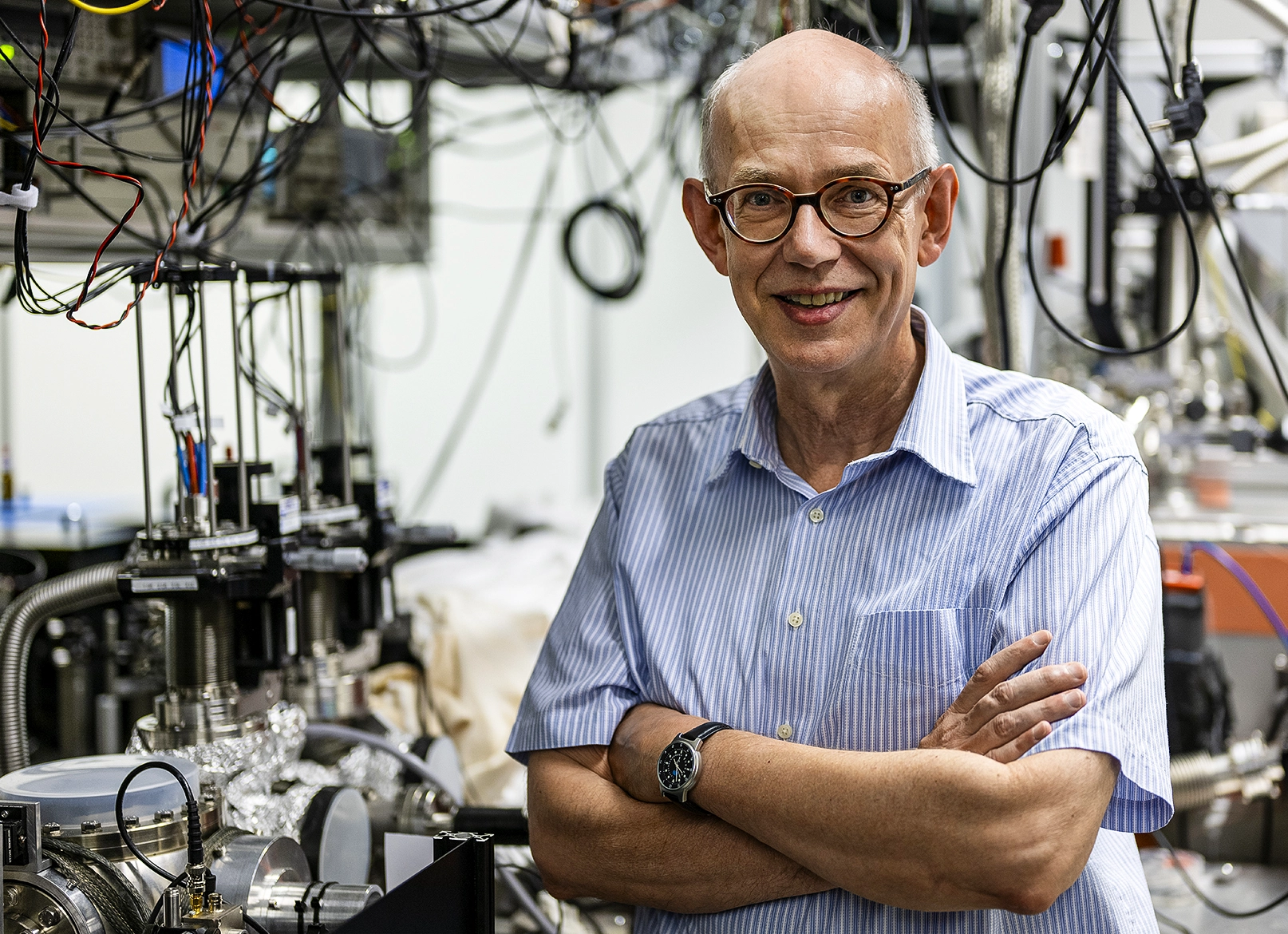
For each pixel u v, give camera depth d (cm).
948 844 100
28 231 154
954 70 243
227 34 189
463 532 470
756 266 117
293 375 167
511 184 502
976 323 401
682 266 531
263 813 139
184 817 117
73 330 337
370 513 179
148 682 204
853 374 124
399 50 218
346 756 164
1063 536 114
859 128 113
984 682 110
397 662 211
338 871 142
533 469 528
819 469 130
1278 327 290
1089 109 227
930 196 126
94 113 163
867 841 103
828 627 121
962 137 313
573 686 127
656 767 117
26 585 228
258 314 340
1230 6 402
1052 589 113
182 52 178
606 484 145
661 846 116
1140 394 246
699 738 115
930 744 110
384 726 176
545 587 243
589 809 119
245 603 146
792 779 107
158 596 135
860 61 117
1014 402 126
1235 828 205
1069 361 262
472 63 235
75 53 159
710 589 129
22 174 153
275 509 148
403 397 480
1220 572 242
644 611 131
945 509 121
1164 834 207
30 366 345
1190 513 231
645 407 546
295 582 155
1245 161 234
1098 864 116
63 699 212
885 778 102
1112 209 234
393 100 349
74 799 112
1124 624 109
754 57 120
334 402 181
